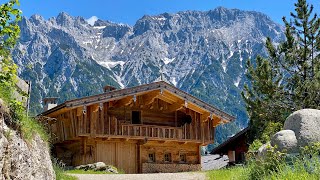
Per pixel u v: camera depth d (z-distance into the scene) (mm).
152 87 28375
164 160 30828
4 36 9016
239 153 34625
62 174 15820
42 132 11594
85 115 27109
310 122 12234
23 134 9289
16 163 8539
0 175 7695
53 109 27094
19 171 8633
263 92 27281
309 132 12109
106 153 28609
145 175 19531
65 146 29641
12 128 8742
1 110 8367
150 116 30453
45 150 11219
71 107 25797
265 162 12039
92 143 28156
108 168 24672
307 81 26094
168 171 30547
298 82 26438
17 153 8648
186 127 30891
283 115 26906
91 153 27969
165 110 31062
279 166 10898
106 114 27984
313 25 27219
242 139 34125
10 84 8953
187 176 18938
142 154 30000
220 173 17750
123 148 29391
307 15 27281
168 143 31125
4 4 8758
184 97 29469
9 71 8898
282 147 12086
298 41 27531
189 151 31922
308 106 25828
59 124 28719
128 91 27641
